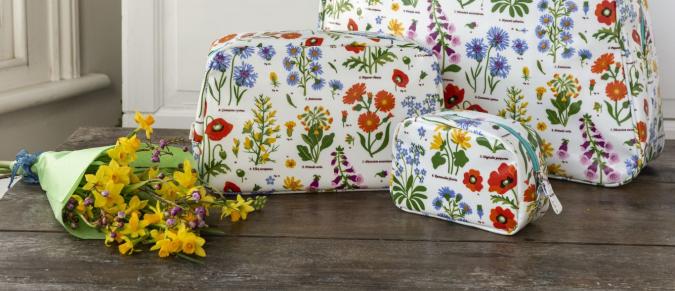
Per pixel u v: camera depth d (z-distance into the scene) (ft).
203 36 4.70
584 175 3.27
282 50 3.02
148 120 2.82
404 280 2.31
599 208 3.00
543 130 3.29
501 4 3.23
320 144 3.06
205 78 2.97
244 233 2.67
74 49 5.56
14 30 5.11
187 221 2.50
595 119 3.20
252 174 3.04
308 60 3.03
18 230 2.64
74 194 2.68
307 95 3.03
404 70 3.10
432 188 2.83
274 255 2.48
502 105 3.30
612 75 3.16
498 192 2.67
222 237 2.62
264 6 4.68
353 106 3.06
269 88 3.00
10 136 5.07
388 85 3.08
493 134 2.67
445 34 3.29
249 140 3.01
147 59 4.68
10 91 4.95
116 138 3.90
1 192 4.41
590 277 2.36
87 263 2.39
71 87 5.45
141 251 2.49
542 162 2.75
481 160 2.70
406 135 2.87
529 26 3.22
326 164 3.08
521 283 2.31
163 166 3.02
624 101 3.16
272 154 3.04
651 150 3.34
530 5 3.21
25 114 5.19
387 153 3.11
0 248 2.48
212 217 2.81
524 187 2.64
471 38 3.27
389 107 3.09
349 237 2.65
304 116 3.03
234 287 2.24
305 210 2.93
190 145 3.74
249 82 2.99
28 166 3.08
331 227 2.75
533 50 3.22
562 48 3.19
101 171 2.57
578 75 3.19
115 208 2.56
